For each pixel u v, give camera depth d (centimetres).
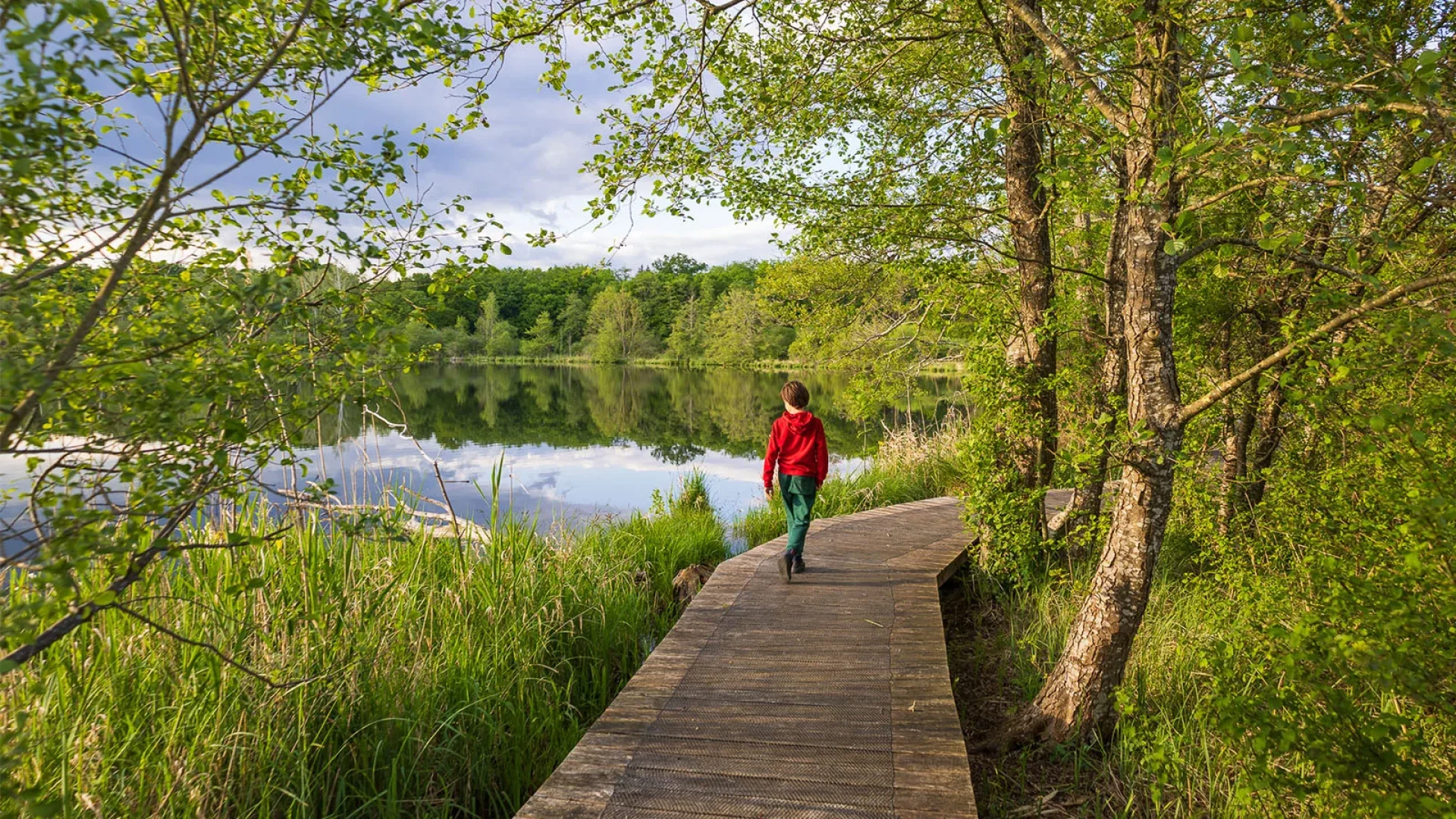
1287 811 316
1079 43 454
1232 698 262
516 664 482
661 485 1400
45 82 156
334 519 277
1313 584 304
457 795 393
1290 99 280
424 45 255
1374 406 323
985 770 399
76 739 308
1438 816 209
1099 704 388
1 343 194
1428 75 244
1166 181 292
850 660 453
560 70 443
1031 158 632
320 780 353
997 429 653
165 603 378
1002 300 669
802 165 664
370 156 241
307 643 391
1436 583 237
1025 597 640
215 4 192
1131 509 376
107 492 203
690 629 506
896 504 1100
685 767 332
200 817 305
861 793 311
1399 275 400
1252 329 619
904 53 655
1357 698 247
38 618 186
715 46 493
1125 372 610
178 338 204
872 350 1436
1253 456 632
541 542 675
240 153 212
